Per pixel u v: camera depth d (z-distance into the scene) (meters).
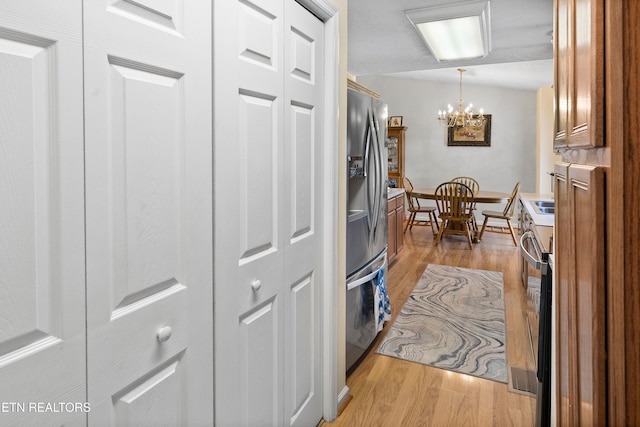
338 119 1.88
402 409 2.00
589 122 0.66
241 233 1.26
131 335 0.90
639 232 0.57
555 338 1.37
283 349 1.54
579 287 0.81
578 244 0.82
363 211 2.48
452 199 6.01
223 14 1.13
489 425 1.88
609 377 0.61
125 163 0.87
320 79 1.74
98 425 0.83
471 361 2.49
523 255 1.85
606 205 0.61
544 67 5.41
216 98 1.12
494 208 7.92
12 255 0.68
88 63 0.78
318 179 1.76
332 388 1.90
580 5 0.77
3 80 0.65
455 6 2.90
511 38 3.63
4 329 0.67
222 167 1.15
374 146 2.59
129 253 0.89
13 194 0.67
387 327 3.03
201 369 1.11
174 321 1.01
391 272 4.56
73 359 0.78
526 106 7.55
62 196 0.74
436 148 8.27
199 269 1.09
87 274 0.80
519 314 3.28
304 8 1.58
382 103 2.84
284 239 1.51
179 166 1.01
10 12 0.65
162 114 0.95
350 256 2.29
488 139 7.82
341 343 2.03
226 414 1.22
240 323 1.28
